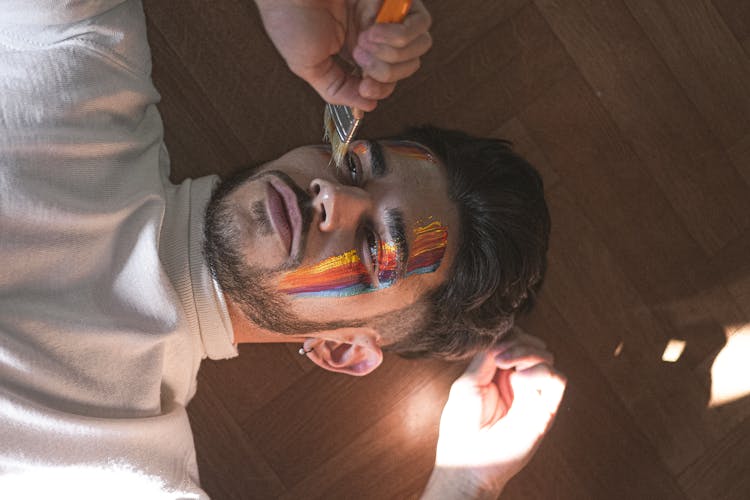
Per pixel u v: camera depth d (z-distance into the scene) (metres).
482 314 1.36
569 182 1.67
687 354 1.68
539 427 1.53
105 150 1.27
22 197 1.15
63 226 1.18
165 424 1.32
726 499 1.67
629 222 1.68
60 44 1.23
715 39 1.68
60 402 1.18
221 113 1.60
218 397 1.61
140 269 1.26
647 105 1.68
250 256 1.23
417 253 1.26
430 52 1.64
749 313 1.69
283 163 1.29
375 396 1.64
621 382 1.68
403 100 1.64
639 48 1.67
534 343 1.58
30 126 1.18
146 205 1.30
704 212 1.67
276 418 1.62
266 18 0.99
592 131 1.67
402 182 1.25
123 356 1.24
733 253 1.68
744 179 1.68
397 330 1.38
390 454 1.64
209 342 1.36
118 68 1.31
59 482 1.18
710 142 1.67
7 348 1.12
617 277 1.68
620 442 1.67
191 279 1.30
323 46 0.99
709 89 1.69
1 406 1.11
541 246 1.38
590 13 1.66
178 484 1.31
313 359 1.46
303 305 1.28
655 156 1.68
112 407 1.23
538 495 1.66
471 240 1.30
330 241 1.21
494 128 1.66
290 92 1.62
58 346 1.17
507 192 1.32
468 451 1.52
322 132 1.63
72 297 1.20
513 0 1.64
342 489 1.62
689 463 1.68
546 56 1.66
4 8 1.20
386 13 0.90
